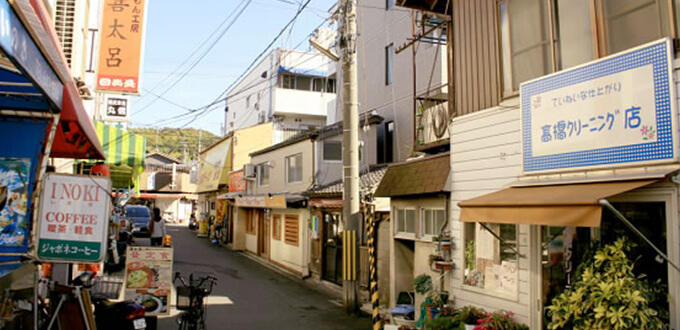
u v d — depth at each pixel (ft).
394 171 32.73
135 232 76.54
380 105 63.26
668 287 15.81
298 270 54.13
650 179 15.84
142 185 155.84
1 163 16.84
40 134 17.12
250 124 124.88
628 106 16.97
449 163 27.35
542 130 20.53
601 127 17.89
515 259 22.21
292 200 53.16
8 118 16.93
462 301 25.43
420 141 35.32
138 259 27.14
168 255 27.61
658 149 15.94
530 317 20.85
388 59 62.95
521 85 21.84
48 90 13.58
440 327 23.63
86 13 34.24
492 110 24.13
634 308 14.58
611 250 16.34
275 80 110.73
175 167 160.04
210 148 113.19
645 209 17.16
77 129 20.65
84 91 30.09
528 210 17.19
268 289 44.86
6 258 16.75
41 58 12.31
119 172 52.39
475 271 24.91
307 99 110.73
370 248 29.55
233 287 44.91
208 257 68.69
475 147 25.17
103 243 17.95
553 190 18.80
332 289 45.65
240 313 34.17
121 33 34.35
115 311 21.42
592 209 14.78
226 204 91.45
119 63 34.12
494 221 18.81
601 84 18.01
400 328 27.12
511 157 22.72
